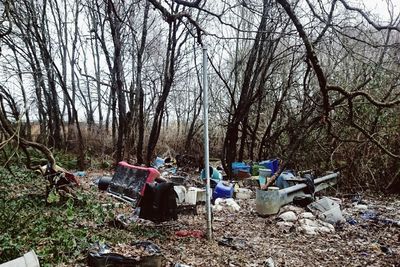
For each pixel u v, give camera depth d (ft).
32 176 34.76
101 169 51.88
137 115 59.06
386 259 18.47
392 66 34.01
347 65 40.91
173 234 20.72
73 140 62.69
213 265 16.52
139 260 14.75
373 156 39.22
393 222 25.58
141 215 20.57
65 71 70.23
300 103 55.67
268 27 41.78
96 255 14.88
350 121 19.24
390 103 17.43
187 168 51.88
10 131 21.11
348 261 18.08
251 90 47.47
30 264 11.52
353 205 32.17
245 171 43.57
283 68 56.49
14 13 20.71
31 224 19.40
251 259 17.67
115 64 51.88
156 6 18.45
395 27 16.34
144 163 58.18
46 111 64.64
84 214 22.84
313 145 42.14
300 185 30.71
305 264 17.48
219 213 26.61
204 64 19.56
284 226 23.67
